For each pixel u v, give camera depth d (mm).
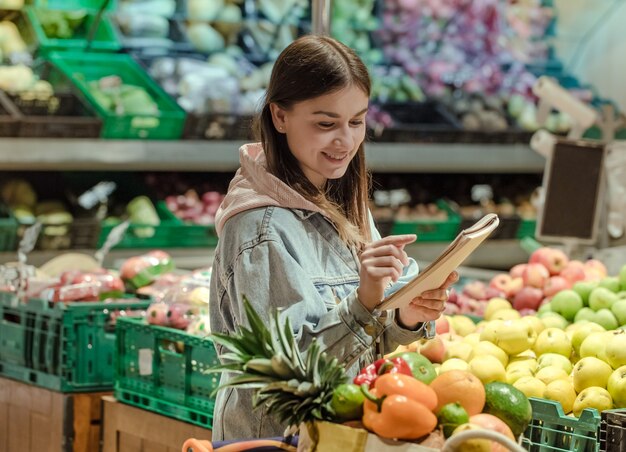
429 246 5734
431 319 2023
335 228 2061
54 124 4727
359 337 1875
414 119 5812
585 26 6633
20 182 5234
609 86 6668
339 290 2029
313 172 2080
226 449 1725
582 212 3787
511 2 6484
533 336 2527
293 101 1955
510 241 5922
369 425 1550
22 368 3182
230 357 1665
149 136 4961
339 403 1586
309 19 5781
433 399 1567
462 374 1657
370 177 2285
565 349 2484
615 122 3943
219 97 5172
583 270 3346
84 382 3016
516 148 5906
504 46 6414
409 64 6059
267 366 1606
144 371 2807
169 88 5199
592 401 2174
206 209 5426
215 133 5086
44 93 4812
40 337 3094
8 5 5191
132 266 3441
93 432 3033
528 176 6395
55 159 4742
